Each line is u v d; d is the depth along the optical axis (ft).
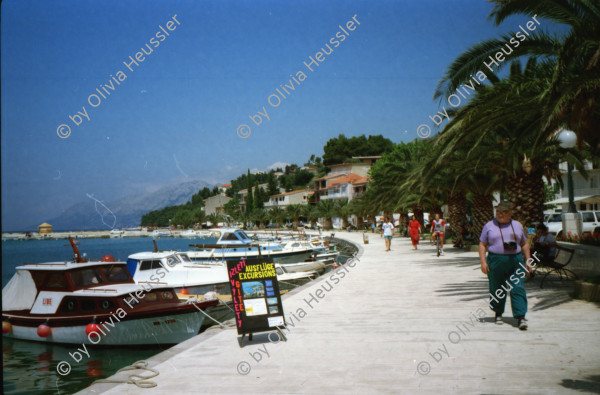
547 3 34.27
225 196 506.07
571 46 29.55
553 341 21.97
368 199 211.61
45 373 36.27
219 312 46.57
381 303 35.12
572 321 25.98
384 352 21.45
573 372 17.56
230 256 100.58
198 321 44.19
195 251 105.09
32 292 46.32
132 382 18.20
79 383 33.81
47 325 43.32
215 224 417.49
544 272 45.60
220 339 25.71
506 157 50.16
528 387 16.14
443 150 43.68
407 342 23.06
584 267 38.96
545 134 30.83
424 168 54.19
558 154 53.98
